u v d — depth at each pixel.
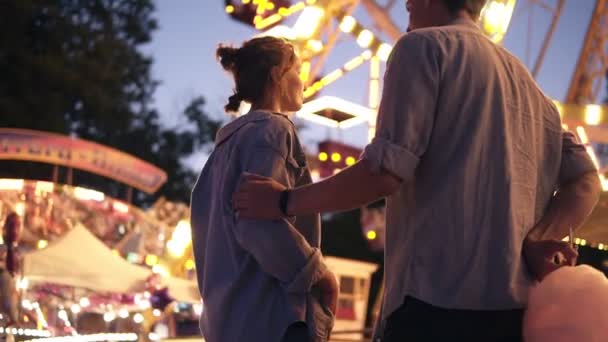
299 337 2.53
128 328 13.08
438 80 2.19
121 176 17.19
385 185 2.13
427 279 2.14
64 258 12.27
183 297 13.59
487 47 2.30
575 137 2.50
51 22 32.97
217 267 2.62
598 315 2.08
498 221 2.19
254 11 15.78
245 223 2.46
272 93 2.79
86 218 15.15
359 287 16.59
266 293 2.54
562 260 2.26
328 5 14.86
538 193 2.38
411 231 2.19
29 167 32.53
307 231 2.68
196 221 2.81
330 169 15.74
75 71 33.28
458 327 2.12
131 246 15.90
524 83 2.35
